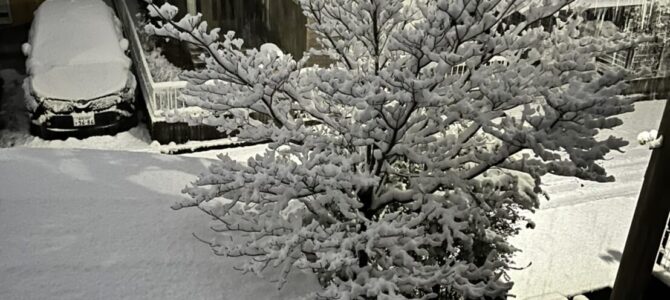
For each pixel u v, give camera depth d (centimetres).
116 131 1199
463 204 586
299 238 526
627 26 1456
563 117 460
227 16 1667
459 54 520
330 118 577
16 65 1484
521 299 877
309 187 547
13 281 500
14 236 552
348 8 580
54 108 1142
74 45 1227
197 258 554
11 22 1672
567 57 547
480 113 513
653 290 667
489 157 553
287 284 543
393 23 595
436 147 595
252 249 521
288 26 1424
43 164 679
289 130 571
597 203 1109
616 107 445
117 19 1445
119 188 646
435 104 480
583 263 966
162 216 604
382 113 500
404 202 607
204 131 1178
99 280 513
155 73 1323
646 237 584
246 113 582
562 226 1044
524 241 1005
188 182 677
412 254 643
